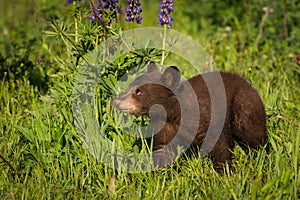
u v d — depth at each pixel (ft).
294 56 50.70
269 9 58.08
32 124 35.14
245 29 56.49
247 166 32.55
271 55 52.01
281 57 51.39
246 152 35.83
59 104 34.27
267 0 59.00
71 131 33.50
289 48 52.90
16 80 44.65
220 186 29.86
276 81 46.14
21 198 29.68
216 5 64.18
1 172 32.40
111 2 33.99
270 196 28.22
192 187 30.53
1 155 33.12
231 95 36.19
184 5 66.03
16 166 32.89
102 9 33.71
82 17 34.91
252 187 28.78
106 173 31.76
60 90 34.19
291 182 29.63
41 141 33.27
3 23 62.49
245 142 35.73
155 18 56.39
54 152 32.81
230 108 35.91
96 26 33.68
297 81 47.21
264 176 31.37
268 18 57.77
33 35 53.06
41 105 37.91
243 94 35.83
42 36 37.58
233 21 60.95
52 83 42.42
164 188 31.04
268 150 35.63
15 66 46.62
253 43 54.19
